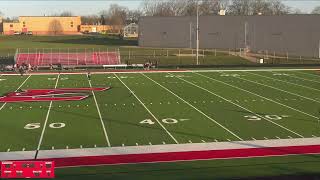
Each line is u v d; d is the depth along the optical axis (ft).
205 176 44.70
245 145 55.77
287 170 46.42
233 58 183.21
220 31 232.73
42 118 71.26
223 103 84.28
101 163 48.57
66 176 44.47
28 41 304.30
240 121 69.21
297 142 57.21
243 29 224.12
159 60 179.32
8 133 61.67
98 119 70.54
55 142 57.06
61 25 463.01
